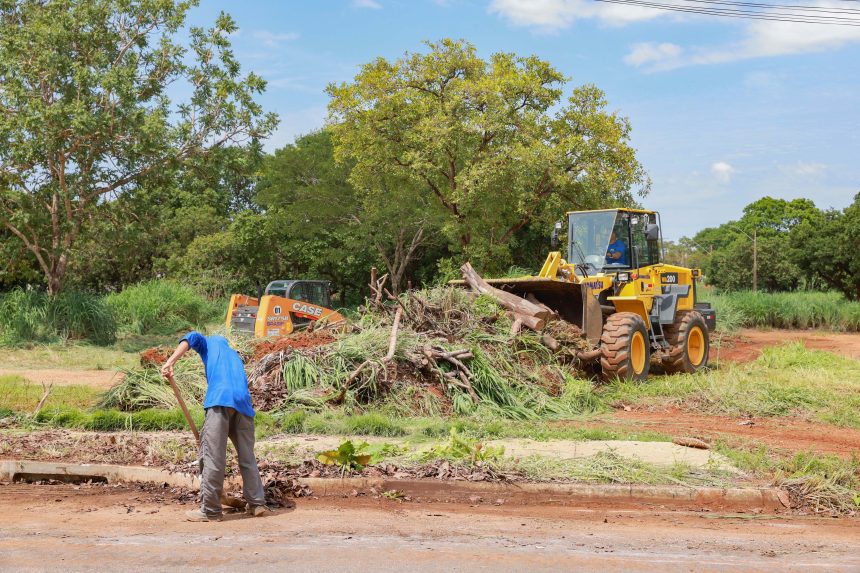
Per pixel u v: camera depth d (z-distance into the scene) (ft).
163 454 26.02
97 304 76.74
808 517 21.83
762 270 199.21
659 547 17.92
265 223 124.67
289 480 22.90
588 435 30.66
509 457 25.90
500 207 86.38
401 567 15.56
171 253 131.85
